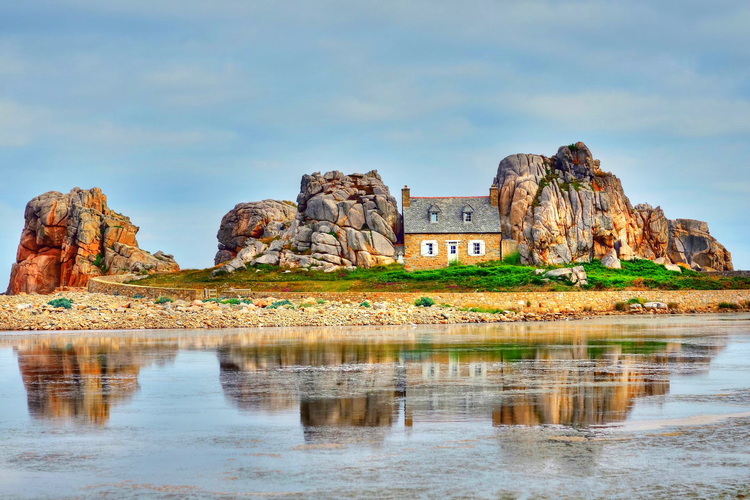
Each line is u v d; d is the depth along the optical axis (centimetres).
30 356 3956
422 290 8050
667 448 1903
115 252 12175
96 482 1664
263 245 10038
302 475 1697
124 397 2678
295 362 3653
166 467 1769
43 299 8656
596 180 9844
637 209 10319
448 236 9188
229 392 2762
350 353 4038
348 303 7594
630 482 1639
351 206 9538
